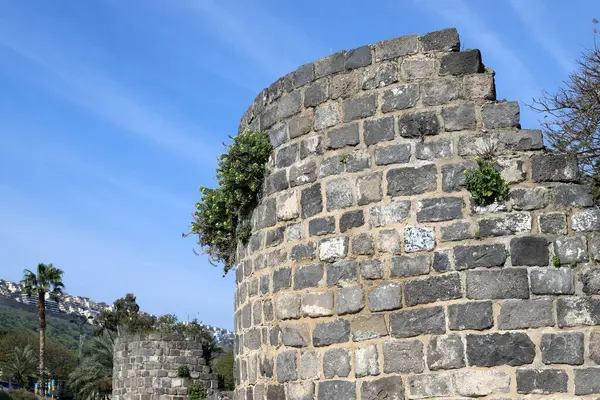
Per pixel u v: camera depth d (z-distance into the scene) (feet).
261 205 38.29
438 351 31.17
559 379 30.12
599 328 30.53
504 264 31.37
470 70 33.63
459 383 30.71
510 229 31.68
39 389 209.26
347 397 32.42
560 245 31.48
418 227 32.50
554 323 30.63
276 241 36.68
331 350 33.19
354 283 33.22
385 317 32.30
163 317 197.47
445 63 33.83
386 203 33.24
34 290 211.82
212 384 120.67
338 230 34.09
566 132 59.06
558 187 32.07
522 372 30.32
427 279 31.94
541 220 31.76
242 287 40.06
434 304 31.63
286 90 37.76
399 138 33.63
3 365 224.12
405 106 33.83
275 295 36.09
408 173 33.17
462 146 32.86
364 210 33.63
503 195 32.04
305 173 35.81
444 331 31.27
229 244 43.86
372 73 34.78
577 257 31.27
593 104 58.95
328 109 35.55
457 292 31.40
